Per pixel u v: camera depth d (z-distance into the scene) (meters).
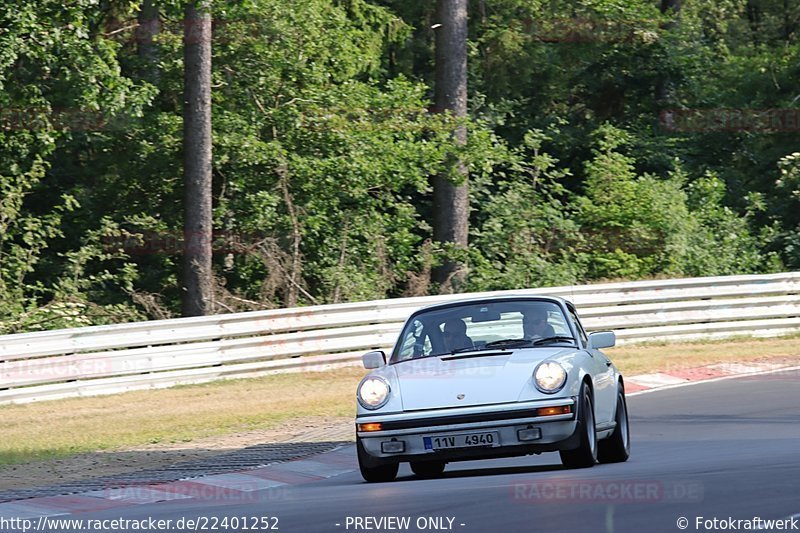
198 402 67.31
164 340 74.44
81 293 95.31
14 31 82.62
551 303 40.28
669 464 36.56
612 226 112.69
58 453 50.91
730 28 173.88
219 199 100.50
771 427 47.09
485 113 125.00
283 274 97.06
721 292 91.56
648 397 62.69
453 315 39.97
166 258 106.00
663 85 130.50
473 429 34.62
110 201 105.25
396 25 125.00
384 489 34.34
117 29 107.56
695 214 117.31
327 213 102.88
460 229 105.88
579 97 136.25
